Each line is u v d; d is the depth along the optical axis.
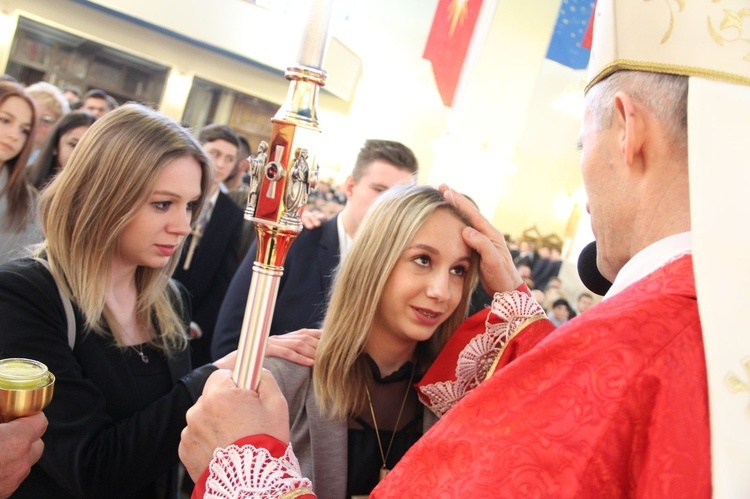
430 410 1.55
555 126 5.72
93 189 1.52
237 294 2.56
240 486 0.93
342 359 1.46
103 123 1.58
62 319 1.50
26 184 2.74
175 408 1.52
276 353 1.49
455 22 5.43
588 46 5.59
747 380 0.78
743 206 0.83
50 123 3.53
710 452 0.76
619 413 0.79
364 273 1.46
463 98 5.59
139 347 1.66
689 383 0.79
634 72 0.93
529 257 5.78
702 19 0.89
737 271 0.81
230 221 3.31
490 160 5.63
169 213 1.59
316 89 0.91
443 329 1.60
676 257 0.88
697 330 0.82
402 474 0.87
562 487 0.78
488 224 1.53
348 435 1.48
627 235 0.96
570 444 0.79
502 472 0.80
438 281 1.45
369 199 2.61
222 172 3.57
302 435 1.45
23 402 1.06
